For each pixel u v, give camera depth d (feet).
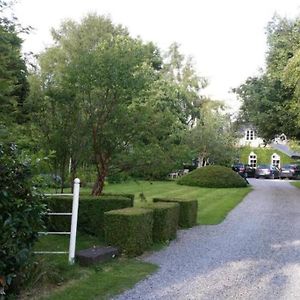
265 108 82.58
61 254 22.38
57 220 27.96
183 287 18.47
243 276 20.67
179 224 35.19
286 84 64.44
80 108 32.30
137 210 25.16
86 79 31.14
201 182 85.56
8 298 15.40
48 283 17.56
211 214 43.83
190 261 23.39
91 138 32.73
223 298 17.17
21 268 15.84
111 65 30.89
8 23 38.73
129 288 17.93
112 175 34.76
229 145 130.82
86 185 38.47
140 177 37.52
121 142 33.40
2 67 33.68
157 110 36.47
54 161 32.14
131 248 23.40
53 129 32.60
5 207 14.25
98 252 21.63
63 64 36.17
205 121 127.95
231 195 66.59
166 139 35.32
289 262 23.77
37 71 43.32
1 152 14.40
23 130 30.66
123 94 31.76
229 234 32.71
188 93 139.95
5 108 31.91
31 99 33.50
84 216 27.73
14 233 14.47
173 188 78.38
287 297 17.60
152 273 20.47
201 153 122.52
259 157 191.72
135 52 32.63
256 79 87.71
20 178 14.88
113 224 23.53
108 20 131.34
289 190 82.64
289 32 80.89
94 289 17.39
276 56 79.61
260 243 29.22
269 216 43.47
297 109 67.31
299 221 40.27
